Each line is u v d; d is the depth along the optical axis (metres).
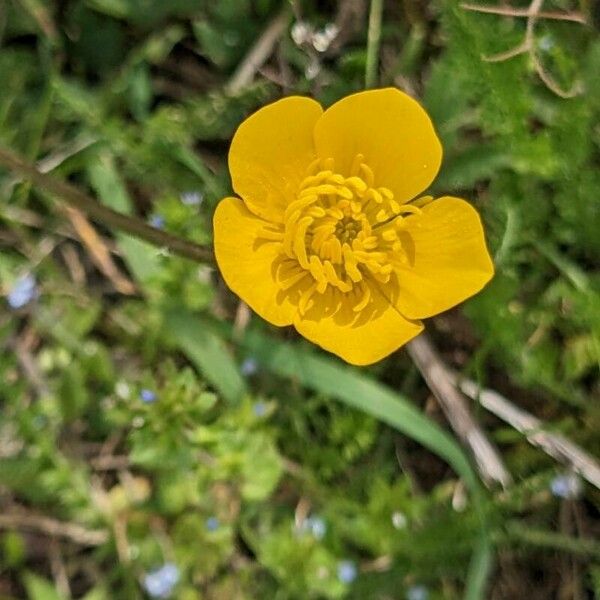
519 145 0.10
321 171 0.08
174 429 0.10
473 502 0.10
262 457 0.10
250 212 0.09
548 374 0.10
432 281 0.09
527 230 0.10
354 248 0.08
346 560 0.10
